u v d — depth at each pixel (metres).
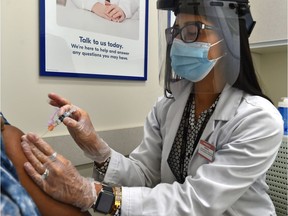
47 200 0.73
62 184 0.75
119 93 1.49
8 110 1.11
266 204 1.07
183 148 1.16
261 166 0.93
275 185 1.46
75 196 0.78
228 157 0.93
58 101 1.03
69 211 0.77
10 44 1.10
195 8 0.98
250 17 1.04
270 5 1.70
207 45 1.00
